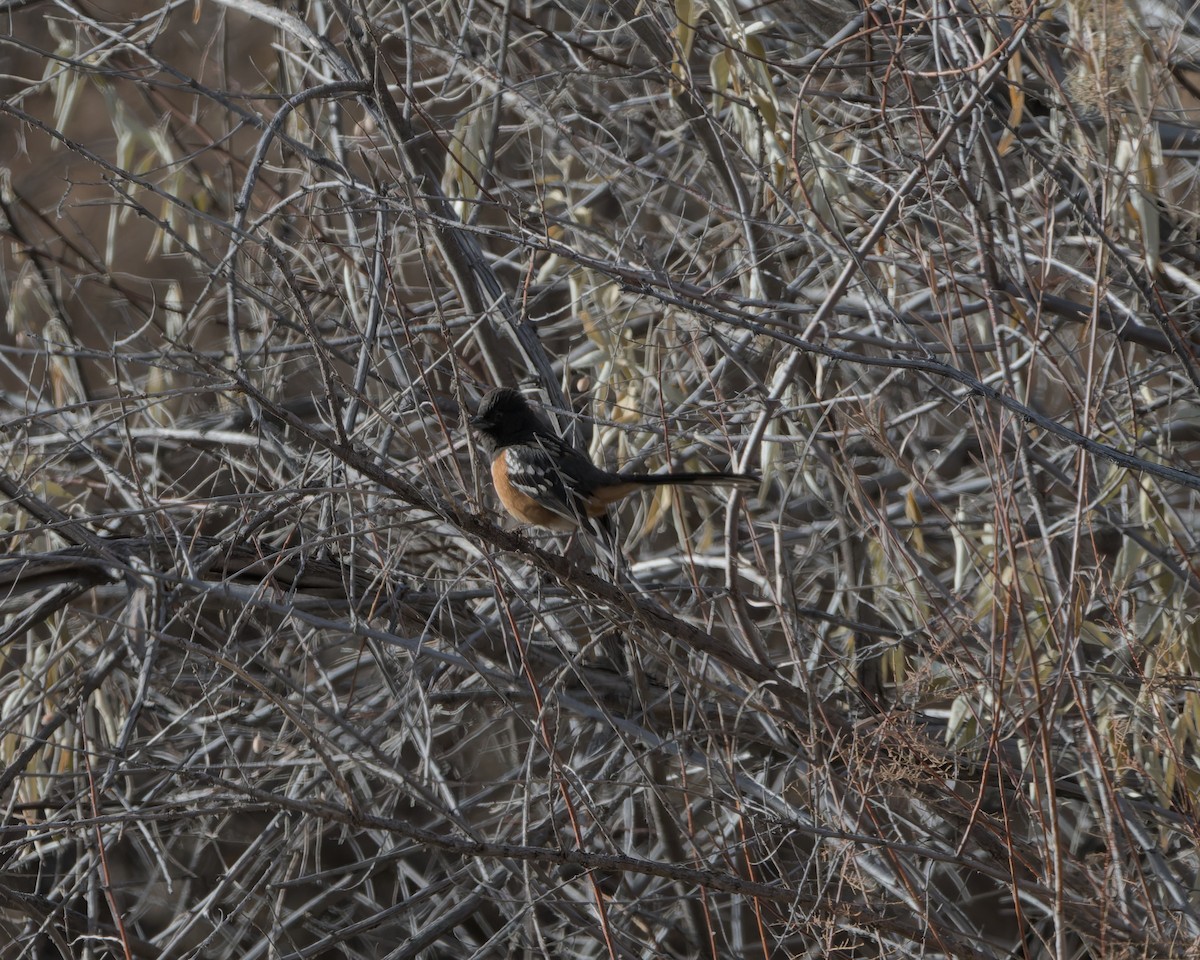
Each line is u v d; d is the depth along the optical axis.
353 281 11.36
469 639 9.47
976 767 9.26
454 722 12.06
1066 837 11.11
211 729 10.90
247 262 12.61
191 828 11.48
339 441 7.31
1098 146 9.17
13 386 15.22
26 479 9.54
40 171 15.26
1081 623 8.18
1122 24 7.96
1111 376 11.62
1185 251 11.18
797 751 9.42
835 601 11.58
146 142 12.73
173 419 13.18
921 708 9.62
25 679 11.15
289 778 11.20
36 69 16.16
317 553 10.19
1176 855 10.01
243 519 9.38
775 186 9.93
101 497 13.59
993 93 11.41
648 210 12.87
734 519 8.75
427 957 12.59
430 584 10.91
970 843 9.31
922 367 7.23
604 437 11.36
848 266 8.22
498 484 9.77
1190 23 10.34
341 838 10.85
